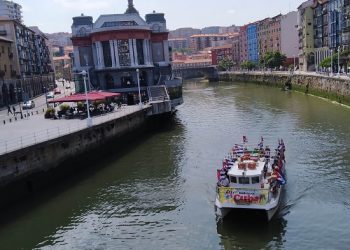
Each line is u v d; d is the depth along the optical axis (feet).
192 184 107.96
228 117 211.82
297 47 524.93
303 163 119.85
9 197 101.65
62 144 120.57
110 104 189.67
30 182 108.37
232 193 84.12
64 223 88.94
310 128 167.84
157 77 269.85
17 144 112.27
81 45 265.54
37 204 100.12
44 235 83.87
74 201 100.89
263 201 82.33
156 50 274.16
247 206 82.79
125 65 248.52
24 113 206.49
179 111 248.73
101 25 253.44
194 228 83.15
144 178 115.34
